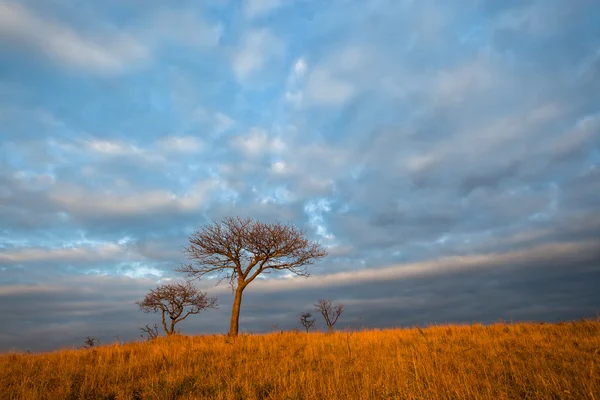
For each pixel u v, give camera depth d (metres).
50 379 8.66
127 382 8.27
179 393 7.34
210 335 19.31
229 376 8.27
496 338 11.73
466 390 6.07
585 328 12.45
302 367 9.12
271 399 6.67
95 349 13.62
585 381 5.87
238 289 23.62
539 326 13.77
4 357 12.37
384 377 7.49
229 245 23.42
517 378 6.62
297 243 23.75
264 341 14.63
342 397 6.45
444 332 14.48
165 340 16.62
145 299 33.34
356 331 16.09
